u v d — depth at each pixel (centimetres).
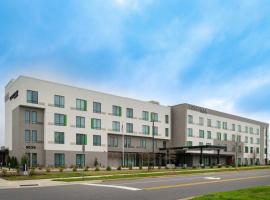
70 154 5494
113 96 6297
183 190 1920
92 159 5791
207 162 7950
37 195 1655
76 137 5622
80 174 3312
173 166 5822
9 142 5566
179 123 7438
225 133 8575
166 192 1812
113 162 6312
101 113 6050
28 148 5100
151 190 1908
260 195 1485
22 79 5078
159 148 7088
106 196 1620
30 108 5203
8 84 5847
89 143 5791
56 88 5453
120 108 6388
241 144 9144
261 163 9825
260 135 10169
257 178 2931
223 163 8388
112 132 6188
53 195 1655
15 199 1506
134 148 6669
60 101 5484
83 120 5759
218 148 6506
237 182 2492
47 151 5212
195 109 7656
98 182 2533
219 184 2316
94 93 5991
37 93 5219
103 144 5997
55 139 5341
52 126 5331
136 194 1711
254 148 9806
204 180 2681
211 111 8169
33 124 5216
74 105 5666
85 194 1700
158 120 7144
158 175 3266
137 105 6712
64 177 2950
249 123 9688
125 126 6419
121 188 2012
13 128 5347
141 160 6775
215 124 8262
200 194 1722
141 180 2700
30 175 3112
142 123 6756
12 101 5488
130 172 3778
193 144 7462
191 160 7406
